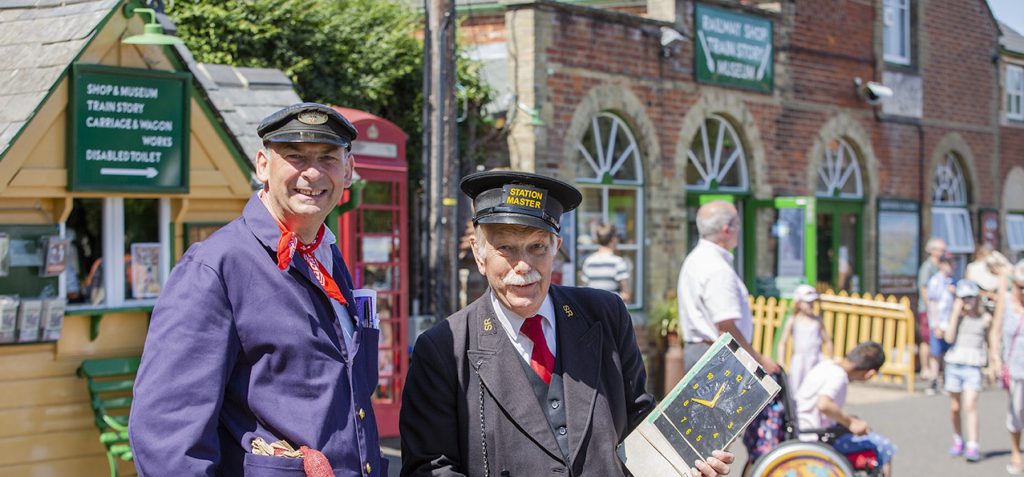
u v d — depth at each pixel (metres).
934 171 18.20
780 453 6.36
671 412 3.54
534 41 11.77
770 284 14.20
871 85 16.33
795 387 9.83
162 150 5.42
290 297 3.08
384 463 3.50
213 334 2.97
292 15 11.34
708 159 14.23
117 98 5.26
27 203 5.13
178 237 5.72
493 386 3.40
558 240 3.51
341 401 3.08
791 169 15.21
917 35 17.80
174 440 2.85
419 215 12.30
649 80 13.12
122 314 5.51
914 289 17.58
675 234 13.45
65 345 5.31
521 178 3.41
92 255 5.52
